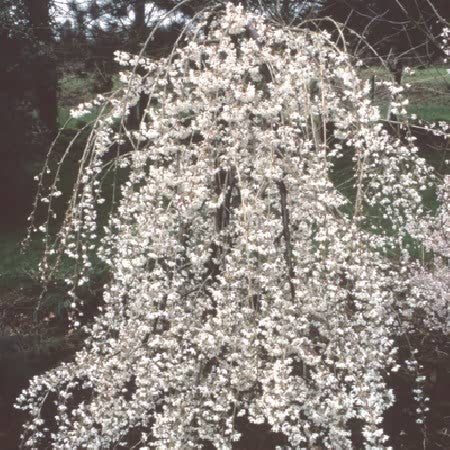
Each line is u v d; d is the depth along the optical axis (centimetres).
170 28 810
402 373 384
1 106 819
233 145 243
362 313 232
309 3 655
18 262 682
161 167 241
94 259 618
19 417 366
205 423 244
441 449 327
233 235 261
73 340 461
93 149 258
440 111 998
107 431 255
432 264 448
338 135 239
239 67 237
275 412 210
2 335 464
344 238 223
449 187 343
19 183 847
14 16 827
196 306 266
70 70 1005
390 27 687
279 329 219
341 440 233
